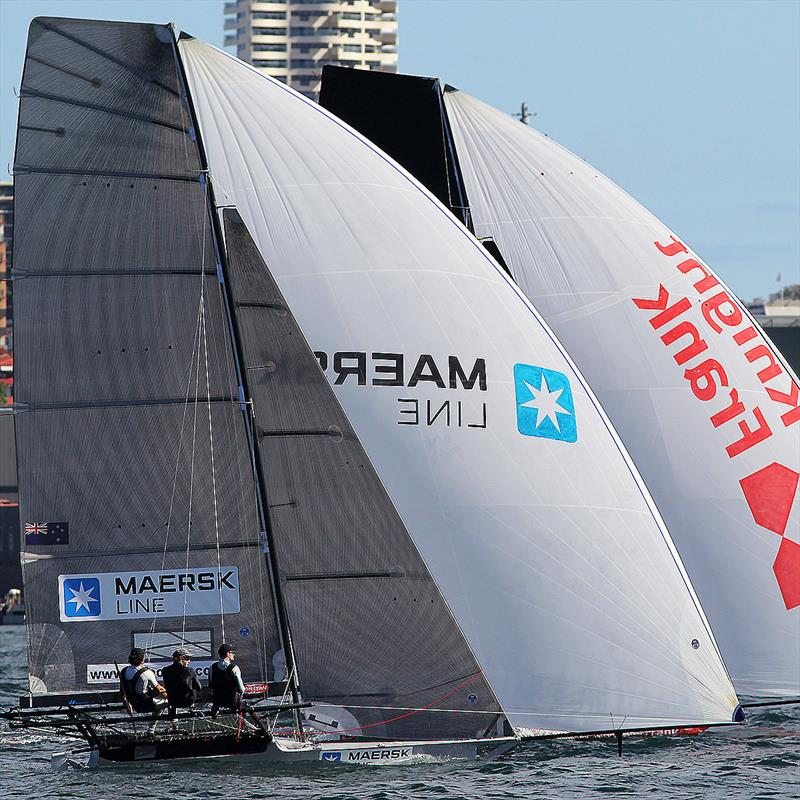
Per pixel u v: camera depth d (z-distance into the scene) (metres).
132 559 80.75
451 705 80.06
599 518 83.44
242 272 81.44
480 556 82.94
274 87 84.31
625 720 82.19
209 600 80.81
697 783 80.38
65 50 80.81
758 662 94.56
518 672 82.38
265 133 83.62
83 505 80.69
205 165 81.12
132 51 81.31
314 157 83.94
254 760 79.94
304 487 80.94
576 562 82.88
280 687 80.44
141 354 80.94
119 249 80.88
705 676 83.19
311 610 80.50
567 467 83.75
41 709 87.88
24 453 80.44
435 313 83.75
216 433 81.06
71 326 80.62
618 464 84.62
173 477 80.94
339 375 83.12
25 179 80.62
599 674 82.25
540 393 84.25
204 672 80.69
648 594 83.12
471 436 83.56
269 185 83.44
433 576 82.81
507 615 82.75
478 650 82.69
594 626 82.50
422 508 83.25
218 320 81.25
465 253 85.06
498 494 83.25
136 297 80.88
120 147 80.94
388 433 83.19
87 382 80.75
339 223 83.62
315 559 80.69
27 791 76.75
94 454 80.69
